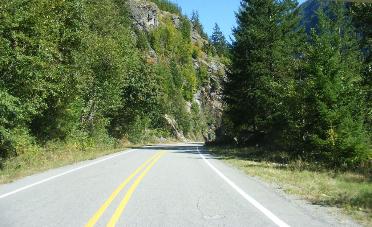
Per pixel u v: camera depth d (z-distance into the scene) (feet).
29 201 34.81
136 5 439.63
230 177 54.29
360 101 73.97
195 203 34.63
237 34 127.13
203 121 442.91
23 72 66.90
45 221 27.43
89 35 114.21
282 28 127.34
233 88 129.29
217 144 166.30
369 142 73.51
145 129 236.43
